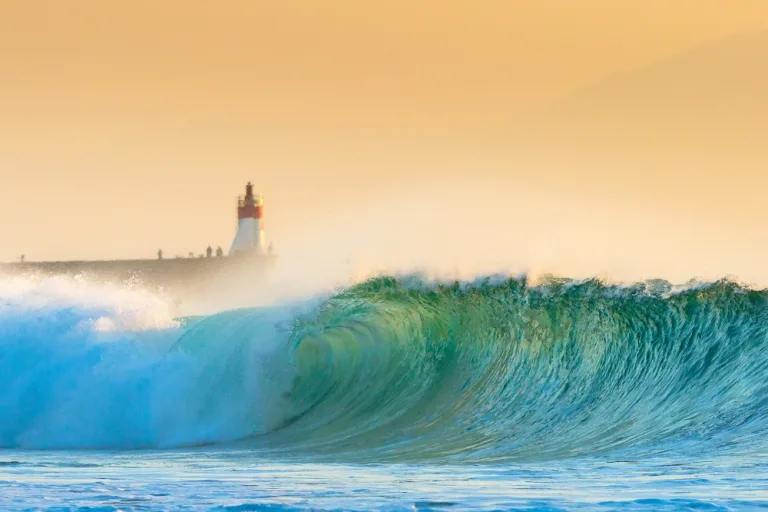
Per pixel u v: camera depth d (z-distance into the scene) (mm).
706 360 92625
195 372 95812
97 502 60125
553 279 101312
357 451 83875
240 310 102062
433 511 57094
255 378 96188
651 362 94062
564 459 76125
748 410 85500
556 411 92438
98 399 93875
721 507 56531
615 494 60812
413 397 97938
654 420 86625
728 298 95438
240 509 57688
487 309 100938
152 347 97438
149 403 93688
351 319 101375
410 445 85562
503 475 69188
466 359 99688
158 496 62000
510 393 95938
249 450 86125
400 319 103062
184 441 92312
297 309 100875
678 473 67938
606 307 97812
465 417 93250
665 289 97438
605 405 91750
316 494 62281
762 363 90250
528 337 98438
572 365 96125
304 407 95875
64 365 95625
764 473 67188
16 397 94438
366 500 60125
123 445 91625
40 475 71562
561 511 56500
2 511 57906
